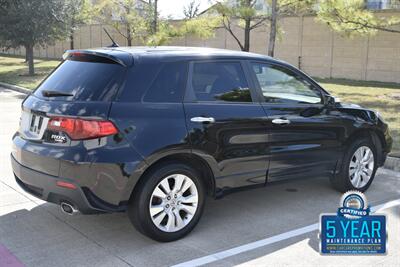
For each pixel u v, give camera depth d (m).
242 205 5.62
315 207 5.59
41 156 4.26
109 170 4.08
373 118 6.14
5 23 21.14
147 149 4.21
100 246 4.42
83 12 29.09
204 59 4.81
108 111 4.12
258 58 5.25
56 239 4.55
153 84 4.42
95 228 4.84
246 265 4.10
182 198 4.56
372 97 14.83
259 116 5.00
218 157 4.71
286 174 5.38
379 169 7.39
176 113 4.45
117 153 4.10
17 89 17.42
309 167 5.57
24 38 21.38
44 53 39.75
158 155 4.28
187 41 27.66
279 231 4.86
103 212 4.20
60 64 4.92
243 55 5.16
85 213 4.18
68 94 4.35
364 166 6.16
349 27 14.70
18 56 41.06
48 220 5.01
